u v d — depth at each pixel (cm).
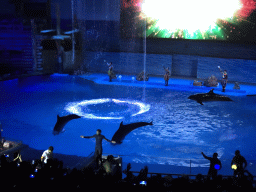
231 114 1661
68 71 2831
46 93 2114
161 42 2727
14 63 2673
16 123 1502
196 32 2550
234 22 2403
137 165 1063
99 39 2905
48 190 573
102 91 2188
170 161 1097
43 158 896
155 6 2614
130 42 2816
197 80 2406
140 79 2488
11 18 2625
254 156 1144
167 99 1978
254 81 2419
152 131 1407
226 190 597
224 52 2534
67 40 2873
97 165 909
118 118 1588
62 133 1376
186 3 2503
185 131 1409
